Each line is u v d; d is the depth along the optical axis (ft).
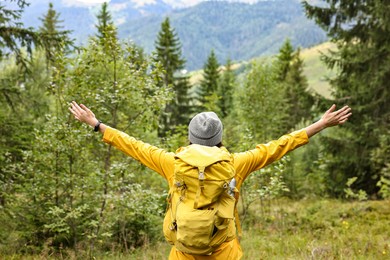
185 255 10.30
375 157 51.34
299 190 62.54
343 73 61.11
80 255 25.46
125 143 11.18
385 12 51.72
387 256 23.99
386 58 55.88
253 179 30.22
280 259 23.72
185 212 9.73
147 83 26.37
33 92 43.34
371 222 35.32
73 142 25.05
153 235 30.50
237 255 10.52
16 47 35.70
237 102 54.54
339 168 62.13
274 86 54.44
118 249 27.86
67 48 34.99
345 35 58.85
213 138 10.59
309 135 10.84
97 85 27.37
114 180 26.73
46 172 26.27
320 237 31.22
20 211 27.45
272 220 38.86
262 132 51.70
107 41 26.00
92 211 26.89
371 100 58.54
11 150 31.68
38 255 25.99
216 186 9.68
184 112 135.33
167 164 10.71
